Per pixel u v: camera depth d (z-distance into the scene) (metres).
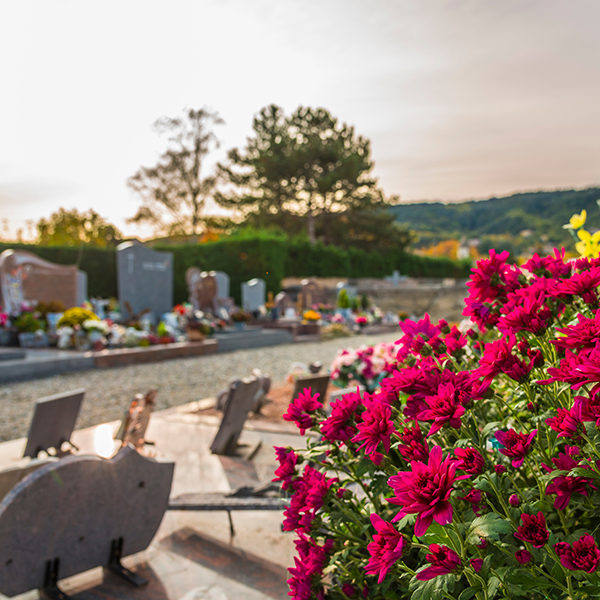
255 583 3.04
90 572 3.16
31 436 4.74
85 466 2.75
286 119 47.94
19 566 2.62
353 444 1.36
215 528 3.79
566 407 1.14
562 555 0.85
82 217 49.03
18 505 2.53
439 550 0.93
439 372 1.21
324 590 1.41
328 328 22.14
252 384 5.45
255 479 4.63
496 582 0.91
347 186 46.22
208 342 15.09
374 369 5.41
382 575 0.95
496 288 1.46
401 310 32.91
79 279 19.77
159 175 46.50
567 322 1.44
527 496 1.12
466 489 1.11
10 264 15.03
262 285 26.11
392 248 49.38
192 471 4.84
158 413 7.18
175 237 48.97
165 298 18.89
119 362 12.52
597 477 0.90
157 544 3.56
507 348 1.07
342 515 1.37
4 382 10.27
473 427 1.26
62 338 13.43
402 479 0.86
